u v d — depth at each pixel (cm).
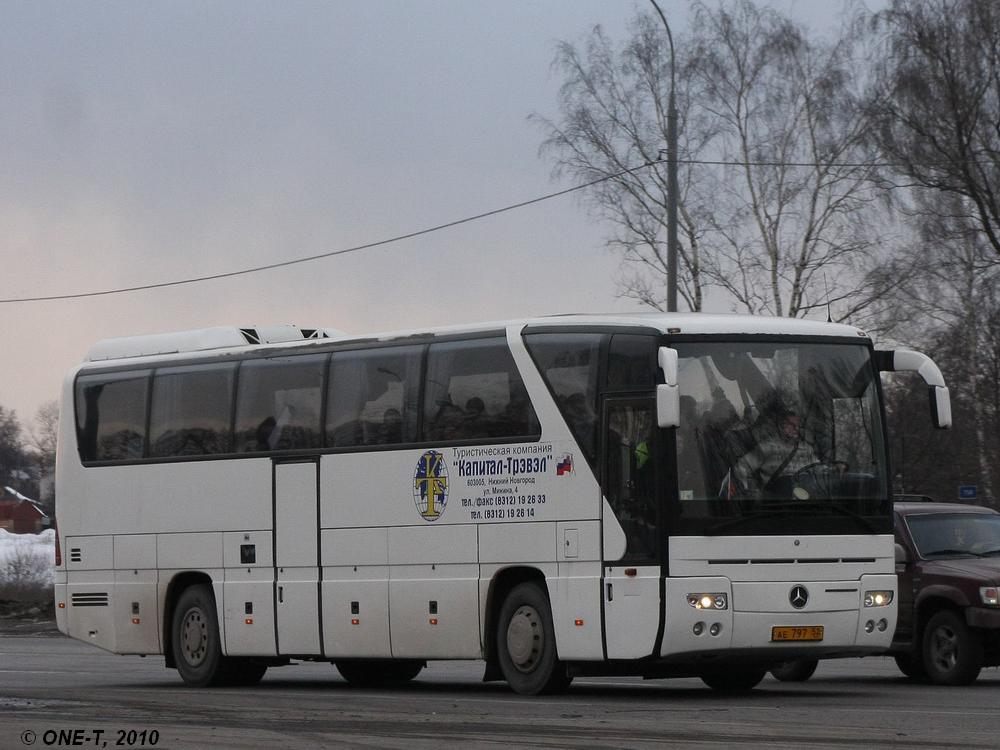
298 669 2777
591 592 1781
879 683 2148
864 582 1786
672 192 3378
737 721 1468
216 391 2256
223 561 2208
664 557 1723
